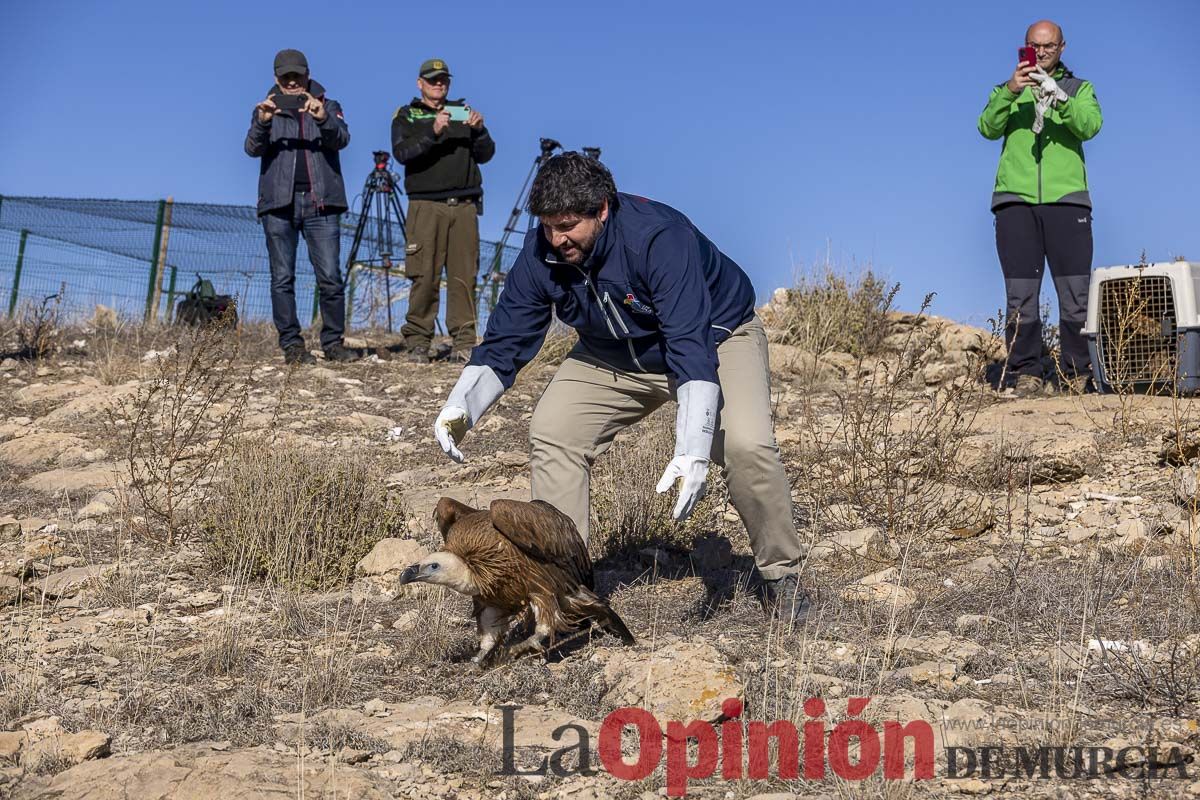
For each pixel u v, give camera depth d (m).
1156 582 5.52
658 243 4.50
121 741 4.05
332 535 6.28
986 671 4.63
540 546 4.52
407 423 10.12
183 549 6.73
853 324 12.66
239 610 5.55
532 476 5.21
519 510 4.50
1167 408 8.88
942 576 5.94
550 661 4.80
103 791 3.49
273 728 4.14
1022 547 6.09
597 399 5.12
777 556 5.04
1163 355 9.38
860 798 3.51
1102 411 8.99
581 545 4.73
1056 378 10.88
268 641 5.17
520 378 11.59
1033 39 9.90
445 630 5.20
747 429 4.74
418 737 4.06
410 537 6.83
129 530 7.09
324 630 5.28
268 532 6.25
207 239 18.05
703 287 4.52
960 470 7.52
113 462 8.86
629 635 4.81
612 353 5.01
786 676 4.52
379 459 8.80
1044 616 5.14
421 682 4.69
